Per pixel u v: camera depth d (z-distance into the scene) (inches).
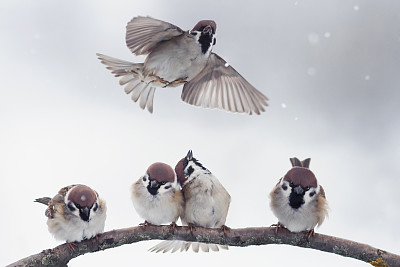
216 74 339.3
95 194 296.4
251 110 337.4
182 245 335.6
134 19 291.0
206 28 307.4
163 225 289.7
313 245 287.6
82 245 285.1
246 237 289.0
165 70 310.8
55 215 294.4
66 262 283.6
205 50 309.1
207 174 314.5
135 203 308.3
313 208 297.6
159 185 304.0
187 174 313.3
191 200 311.4
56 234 293.0
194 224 313.3
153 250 334.3
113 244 287.3
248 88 336.8
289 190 297.9
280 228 292.2
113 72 316.5
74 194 295.0
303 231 291.4
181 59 309.1
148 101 325.7
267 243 290.7
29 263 275.7
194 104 339.3
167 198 305.3
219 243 288.5
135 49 305.4
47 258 279.1
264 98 335.0
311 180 300.0
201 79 339.6
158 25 295.9
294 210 295.1
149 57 309.6
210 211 311.4
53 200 302.5
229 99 338.6
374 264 274.8
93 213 289.0
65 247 283.1
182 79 315.9
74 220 288.0
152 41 305.3
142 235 286.8
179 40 306.5
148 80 317.1
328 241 286.0
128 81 323.9
